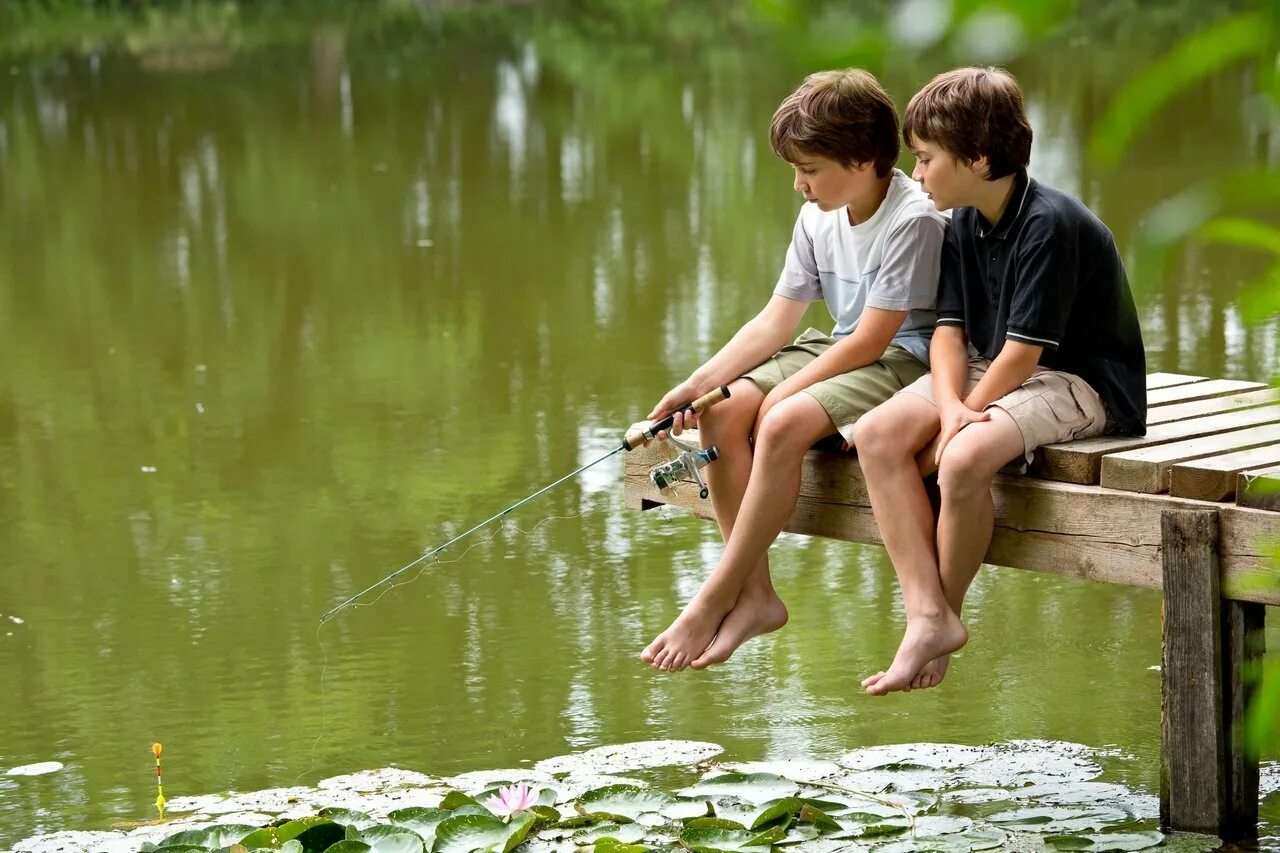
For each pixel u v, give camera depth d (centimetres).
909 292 707
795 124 707
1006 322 673
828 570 1005
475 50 4206
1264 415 726
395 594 954
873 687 646
